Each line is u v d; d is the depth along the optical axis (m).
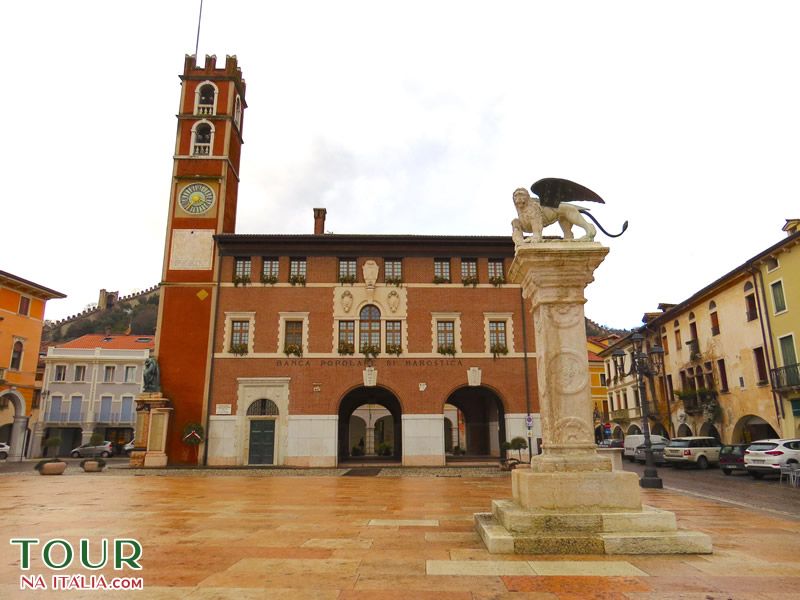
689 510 11.37
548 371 7.66
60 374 53.38
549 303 7.89
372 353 30.92
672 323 41.72
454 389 30.80
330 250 32.50
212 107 35.19
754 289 31.31
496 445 35.84
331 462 29.64
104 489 16.72
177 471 26.41
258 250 32.41
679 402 40.28
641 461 34.97
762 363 31.05
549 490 6.86
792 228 29.64
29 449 48.72
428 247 32.66
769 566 5.70
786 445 22.88
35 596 4.80
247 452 30.03
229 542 7.37
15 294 42.12
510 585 5.00
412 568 5.71
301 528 8.60
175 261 32.25
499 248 32.81
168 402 30.30
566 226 8.60
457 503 12.44
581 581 5.12
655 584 5.02
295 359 31.02
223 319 31.52
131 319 105.62
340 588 4.96
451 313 31.73
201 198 33.25
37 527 8.83
